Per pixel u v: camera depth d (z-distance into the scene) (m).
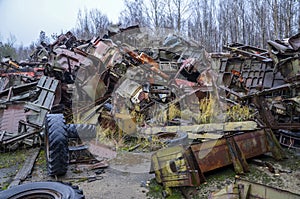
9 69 8.40
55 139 3.25
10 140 4.30
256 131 3.77
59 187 2.21
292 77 4.89
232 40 20.59
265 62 6.24
